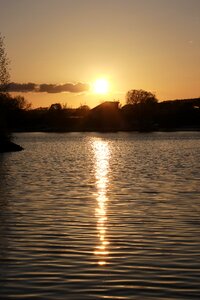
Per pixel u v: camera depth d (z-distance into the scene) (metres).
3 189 31.39
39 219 21.12
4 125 84.00
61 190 30.67
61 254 15.52
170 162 55.97
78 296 11.91
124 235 18.06
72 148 98.44
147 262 14.54
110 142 128.88
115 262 14.59
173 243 16.80
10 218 21.34
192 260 14.67
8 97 82.50
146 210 23.12
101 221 20.62
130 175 40.44
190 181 35.03
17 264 14.45
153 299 11.67
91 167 50.31
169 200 26.09
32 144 119.12
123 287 12.48
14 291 12.23
